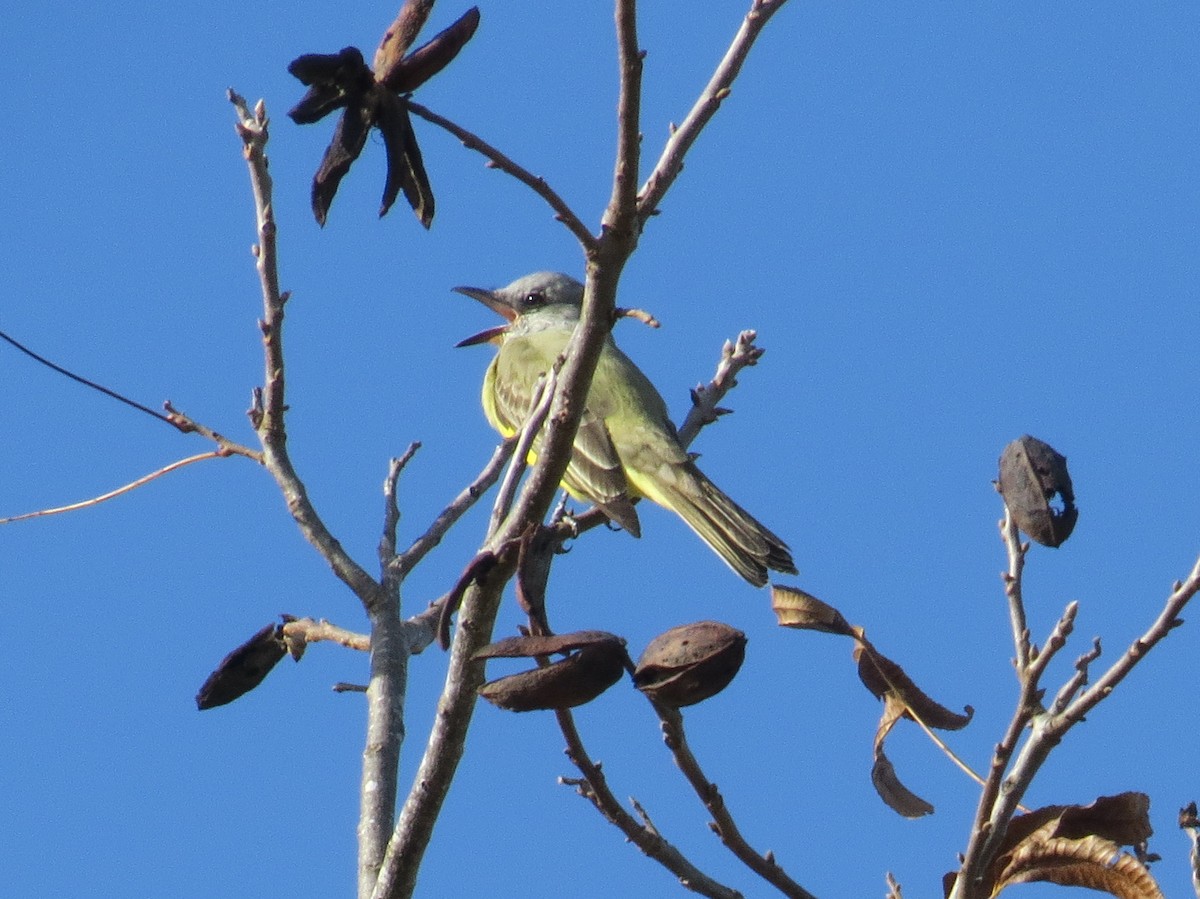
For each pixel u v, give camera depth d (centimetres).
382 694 918
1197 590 663
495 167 620
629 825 839
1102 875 697
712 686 617
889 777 780
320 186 563
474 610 724
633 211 655
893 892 790
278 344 966
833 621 780
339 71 560
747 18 709
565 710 813
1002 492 706
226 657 931
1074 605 668
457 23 568
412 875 782
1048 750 694
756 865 809
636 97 634
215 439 987
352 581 960
